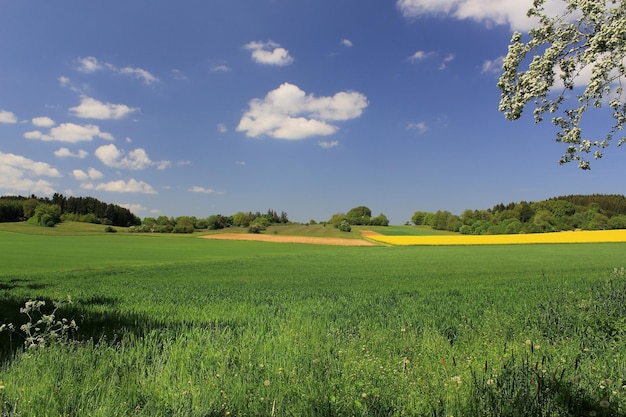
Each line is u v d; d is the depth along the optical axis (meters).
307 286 20.31
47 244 76.81
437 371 4.32
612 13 7.96
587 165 9.02
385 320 8.53
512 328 6.92
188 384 4.07
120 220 175.50
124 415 3.35
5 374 4.26
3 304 10.89
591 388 3.85
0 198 174.62
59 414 3.33
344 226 131.25
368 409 3.46
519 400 3.46
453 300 12.64
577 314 7.39
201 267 37.69
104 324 7.52
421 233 124.50
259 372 4.44
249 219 177.75
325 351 5.27
